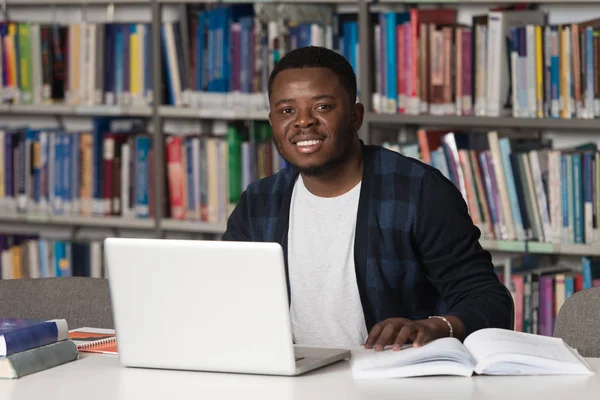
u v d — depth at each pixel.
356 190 2.13
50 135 4.01
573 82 3.23
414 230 2.07
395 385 1.50
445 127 3.71
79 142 3.96
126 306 1.64
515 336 1.69
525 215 3.32
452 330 1.76
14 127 4.23
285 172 2.25
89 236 4.38
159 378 1.59
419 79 3.41
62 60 3.97
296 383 1.53
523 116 3.29
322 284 2.11
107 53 3.88
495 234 3.37
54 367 1.68
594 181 3.23
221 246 1.56
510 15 3.33
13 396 1.48
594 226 3.24
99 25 3.88
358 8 3.68
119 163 3.91
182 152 3.81
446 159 3.39
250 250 1.54
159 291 1.62
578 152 3.28
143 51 3.83
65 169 3.99
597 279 3.28
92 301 2.26
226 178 3.73
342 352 1.70
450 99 3.38
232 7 3.69
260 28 3.61
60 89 4.00
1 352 1.61
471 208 3.38
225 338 1.59
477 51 3.33
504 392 1.45
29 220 4.06
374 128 3.52
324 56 2.10
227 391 1.49
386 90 3.46
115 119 4.05
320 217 2.13
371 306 2.08
